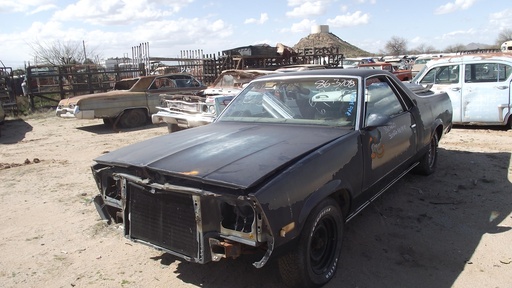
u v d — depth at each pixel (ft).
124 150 12.28
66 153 28.96
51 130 40.73
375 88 14.17
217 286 11.03
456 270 11.36
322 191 10.19
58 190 19.95
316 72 14.80
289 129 12.76
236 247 9.18
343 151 11.28
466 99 30.86
